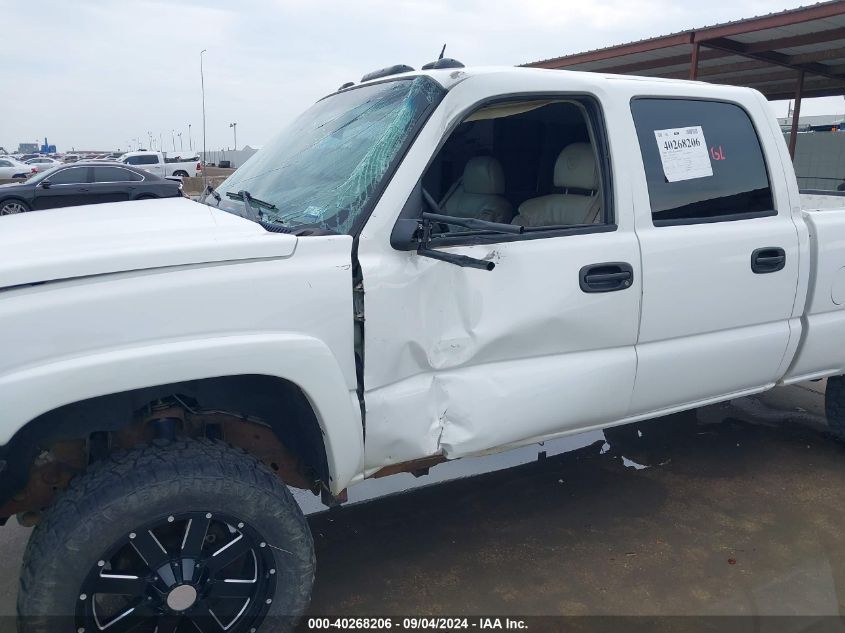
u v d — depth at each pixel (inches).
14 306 75.4
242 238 88.4
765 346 135.2
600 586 116.5
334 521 138.3
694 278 122.4
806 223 139.3
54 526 79.4
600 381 116.1
